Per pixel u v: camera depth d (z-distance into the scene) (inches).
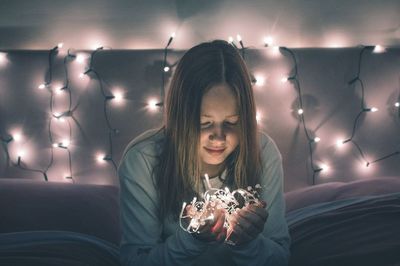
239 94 51.3
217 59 51.2
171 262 48.8
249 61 90.2
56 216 71.2
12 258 55.2
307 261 59.7
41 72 91.4
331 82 90.7
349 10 91.4
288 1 91.3
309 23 91.6
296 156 90.7
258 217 48.8
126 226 53.9
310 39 91.9
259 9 91.4
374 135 91.2
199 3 91.5
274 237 54.6
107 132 91.1
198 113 50.8
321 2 91.3
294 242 62.1
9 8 92.4
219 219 47.5
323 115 90.7
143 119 90.7
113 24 92.1
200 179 55.8
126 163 55.3
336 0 91.3
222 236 47.9
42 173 92.2
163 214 54.5
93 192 78.0
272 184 56.9
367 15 91.6
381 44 92.2
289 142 90.7
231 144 53.0
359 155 91.3
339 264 58.2
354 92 90.8
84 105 91.3
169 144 53.5
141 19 92.0
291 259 60.4
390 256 57.9
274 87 90.4
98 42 92.5
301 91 90.6
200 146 52.9
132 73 90.7
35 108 91.7
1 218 69.6
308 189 80.0
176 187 53.7
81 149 91.5
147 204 54.3
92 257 58.9
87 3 92.0
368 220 62.3
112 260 60.9
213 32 91.9
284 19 91.5
